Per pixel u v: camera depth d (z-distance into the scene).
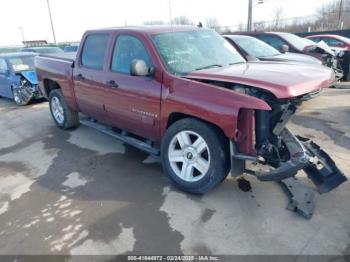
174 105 3.35
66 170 4.30
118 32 4.17
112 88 4.16
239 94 2.88
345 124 5.58
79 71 4.89
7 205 3.50
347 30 19.45
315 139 4.93
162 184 3.78
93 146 5.16
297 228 2.86
